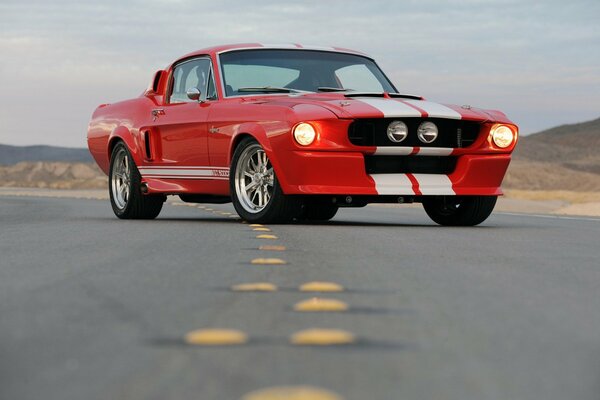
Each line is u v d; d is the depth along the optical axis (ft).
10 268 15.78
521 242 22.33
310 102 27.25
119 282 13.87
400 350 8.90
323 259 17.42
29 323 10.32
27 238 22.34
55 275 14.75
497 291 13.32
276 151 26.68
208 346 8.98
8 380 7.61
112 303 11.81
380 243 21.17
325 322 10.45
